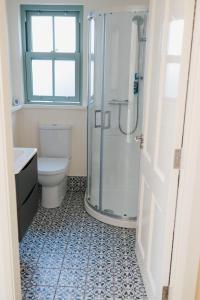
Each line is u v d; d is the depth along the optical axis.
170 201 1.47
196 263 1.47
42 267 2.23
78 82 3.45
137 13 2.66
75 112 3.44
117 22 2.75
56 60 3.41
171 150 1.42
